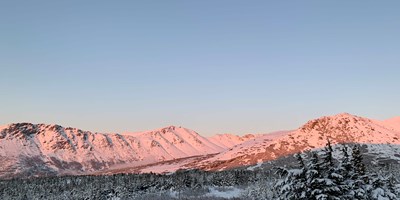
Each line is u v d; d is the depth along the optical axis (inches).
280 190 880.9
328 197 844.6
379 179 1009.5
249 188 3986.2
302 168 865.5
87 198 4739.2
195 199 4256.9
